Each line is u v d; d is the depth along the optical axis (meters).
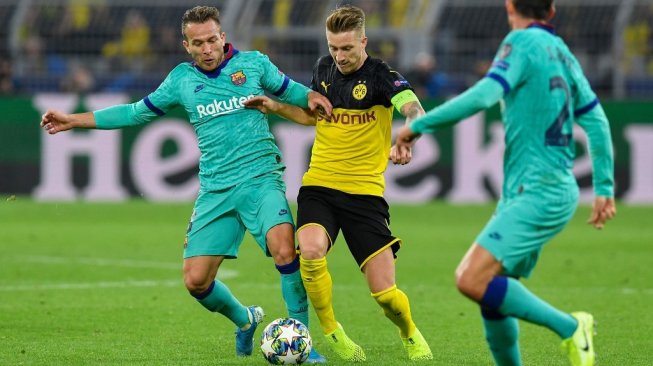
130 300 37.31
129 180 78.81
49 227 65.00
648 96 86.44
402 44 91.31
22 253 52.44
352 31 25.00
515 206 20.64
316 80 26.58
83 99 78.75
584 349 20.88
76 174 79.19
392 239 25.70
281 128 76.69
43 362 25.94
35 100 79.06
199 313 34.34
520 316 20.72
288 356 24.84
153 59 90.56
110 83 89.06
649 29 87.69
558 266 48.25
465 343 29.12
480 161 77.19
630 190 76.88
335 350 26.02
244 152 26.27
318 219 25.52
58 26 91.50
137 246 55.69
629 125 76.50
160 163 78.44
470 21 90.25
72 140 79.00
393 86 25.45
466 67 89.75
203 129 26.55
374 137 25.84
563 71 21.02
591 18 87.75
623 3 88.19
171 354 27.16
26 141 79.25
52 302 36.78
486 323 21.23
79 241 57.88
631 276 44.91
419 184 78.06
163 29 91.06
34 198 79.38
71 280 42.94
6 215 71.25
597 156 21.56
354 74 25.84
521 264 21.47
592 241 59.28
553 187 20.70
